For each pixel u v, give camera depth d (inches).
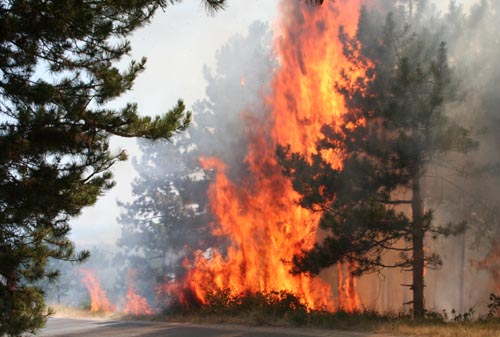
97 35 438.6
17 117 418.0
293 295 891.4
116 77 440.8
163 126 449.1
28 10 412.8
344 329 654.5
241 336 603.5
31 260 437.4
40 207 426.6
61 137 428.5
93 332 721.0
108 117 435.5
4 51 421.4
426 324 641.0
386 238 765.3
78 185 437.4
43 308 446.0
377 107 780.6
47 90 414.9
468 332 546.0
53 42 436.5
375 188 767.7
